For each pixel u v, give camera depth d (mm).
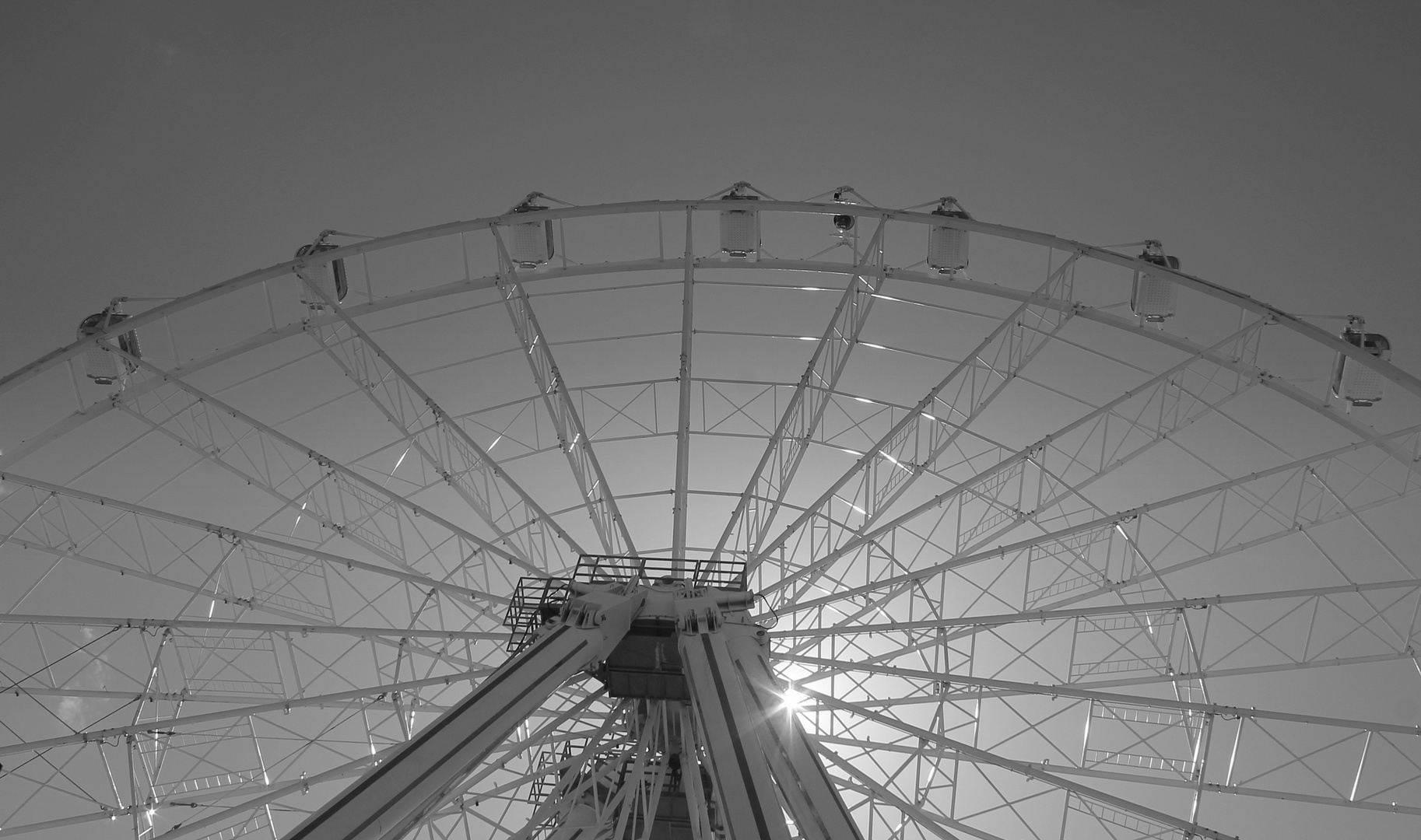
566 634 18500
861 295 26609
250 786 24281
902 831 22281
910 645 27078
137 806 22297
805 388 26391
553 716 24141
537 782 28078
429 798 13172
